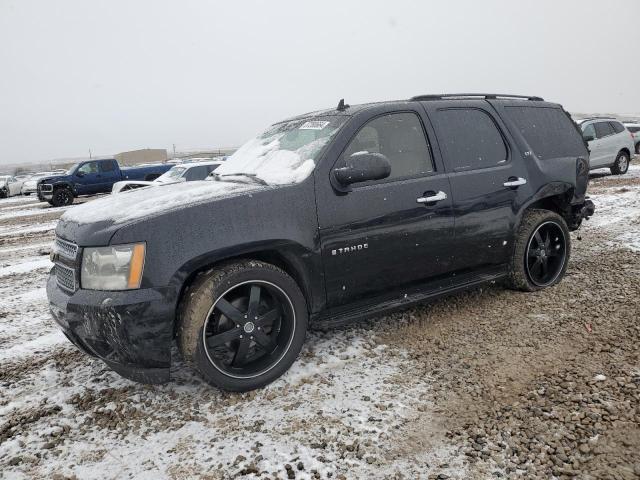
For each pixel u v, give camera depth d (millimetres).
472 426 2357
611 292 4035
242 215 2707
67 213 3074
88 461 2279
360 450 2230
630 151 14961
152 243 2492
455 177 3564
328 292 3037
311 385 2840
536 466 2057
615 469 2002
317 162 3021
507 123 4102
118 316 2422
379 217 3143
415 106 3602
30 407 2822
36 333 4160
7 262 7895
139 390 2910
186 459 2244
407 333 3504
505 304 3947
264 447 2291
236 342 2873
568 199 4477
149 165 23016
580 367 2826
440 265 3516
